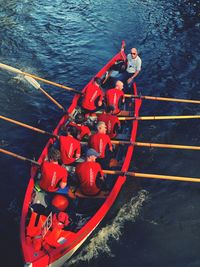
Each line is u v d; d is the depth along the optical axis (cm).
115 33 2277
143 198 1225
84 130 1249
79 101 1471
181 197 1234
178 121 1559
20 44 2111
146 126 1534
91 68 1955
